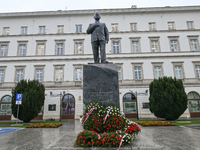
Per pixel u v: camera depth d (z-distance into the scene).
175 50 26.88
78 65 25.86
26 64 26.03
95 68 6.21
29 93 17.39
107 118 5.41
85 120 5.42
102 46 7.00
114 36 27.19
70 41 27.17
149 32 27.25
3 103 24.58
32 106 17.11
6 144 5.64
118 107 5.89
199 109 23.94
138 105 23.98
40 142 5.82
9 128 10.99
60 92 24.31
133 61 25.89
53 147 4.52
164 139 6.30
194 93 24.55
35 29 27.84
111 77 6.13
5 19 28.16
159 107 17.34
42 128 10.42
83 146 4.55
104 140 4.49
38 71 25.95
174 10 27.77
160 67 25.84
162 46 26.81
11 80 25.58
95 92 6.01
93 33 7.21
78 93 24.53
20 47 27.23
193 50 26.83
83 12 27.83
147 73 25.47
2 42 27.17
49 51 26.81
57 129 9.73
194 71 25.42
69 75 25.50
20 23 28.05
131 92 24.44
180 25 27.70
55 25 27.95
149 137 6.75
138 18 28.05
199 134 7.56
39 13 27.81
